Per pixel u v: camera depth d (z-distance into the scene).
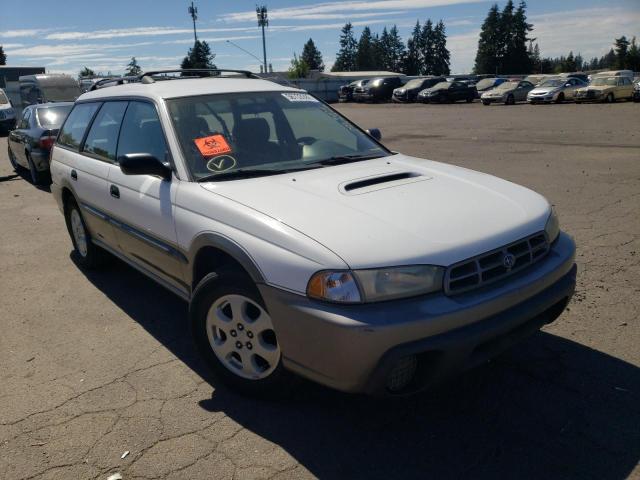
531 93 30.38
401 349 2.48
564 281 3.07
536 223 3.06
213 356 3.33
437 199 3.12
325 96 49.31
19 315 4.52
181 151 3.60
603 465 2.61
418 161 3.96
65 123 5.66
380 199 3.07
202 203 3.27
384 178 3.43
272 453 2.78
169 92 4.00
